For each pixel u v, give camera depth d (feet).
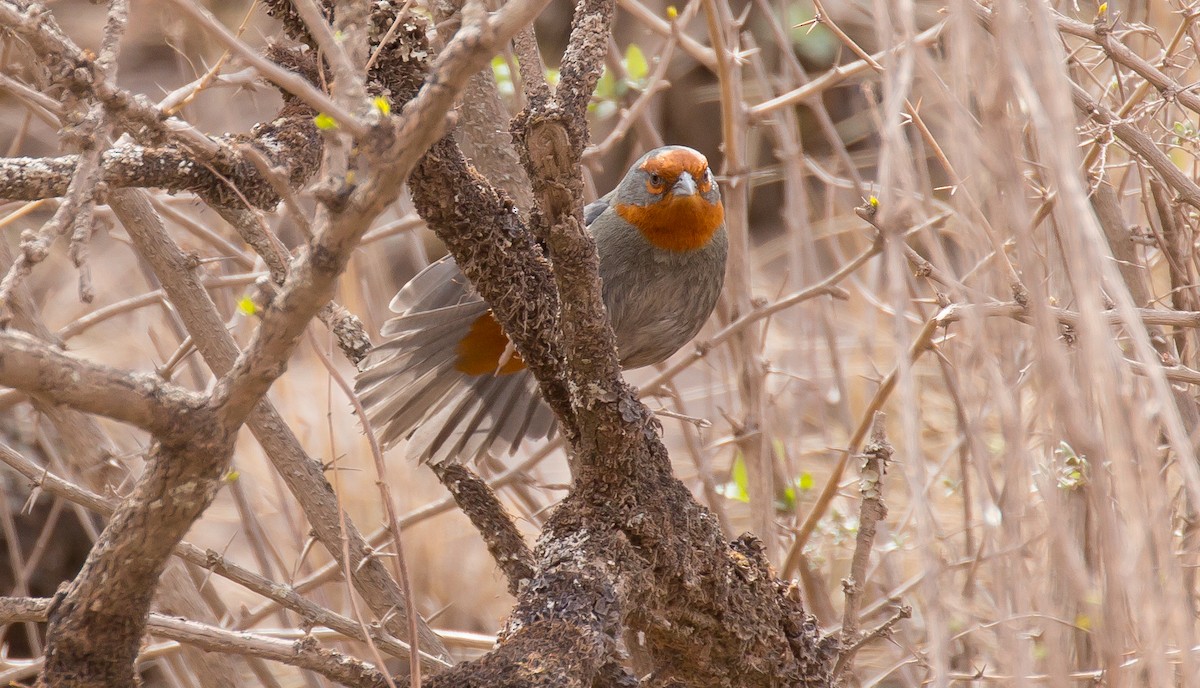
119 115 13.29
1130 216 30.63
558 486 29.19
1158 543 13.89
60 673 13.44
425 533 41.70
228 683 27.81
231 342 25.67
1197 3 25.58
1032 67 12.28
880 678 27.66
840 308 50.93
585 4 16.06
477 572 41.70
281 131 18.83
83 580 13.14
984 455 15.51
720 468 44.21
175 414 11.91
